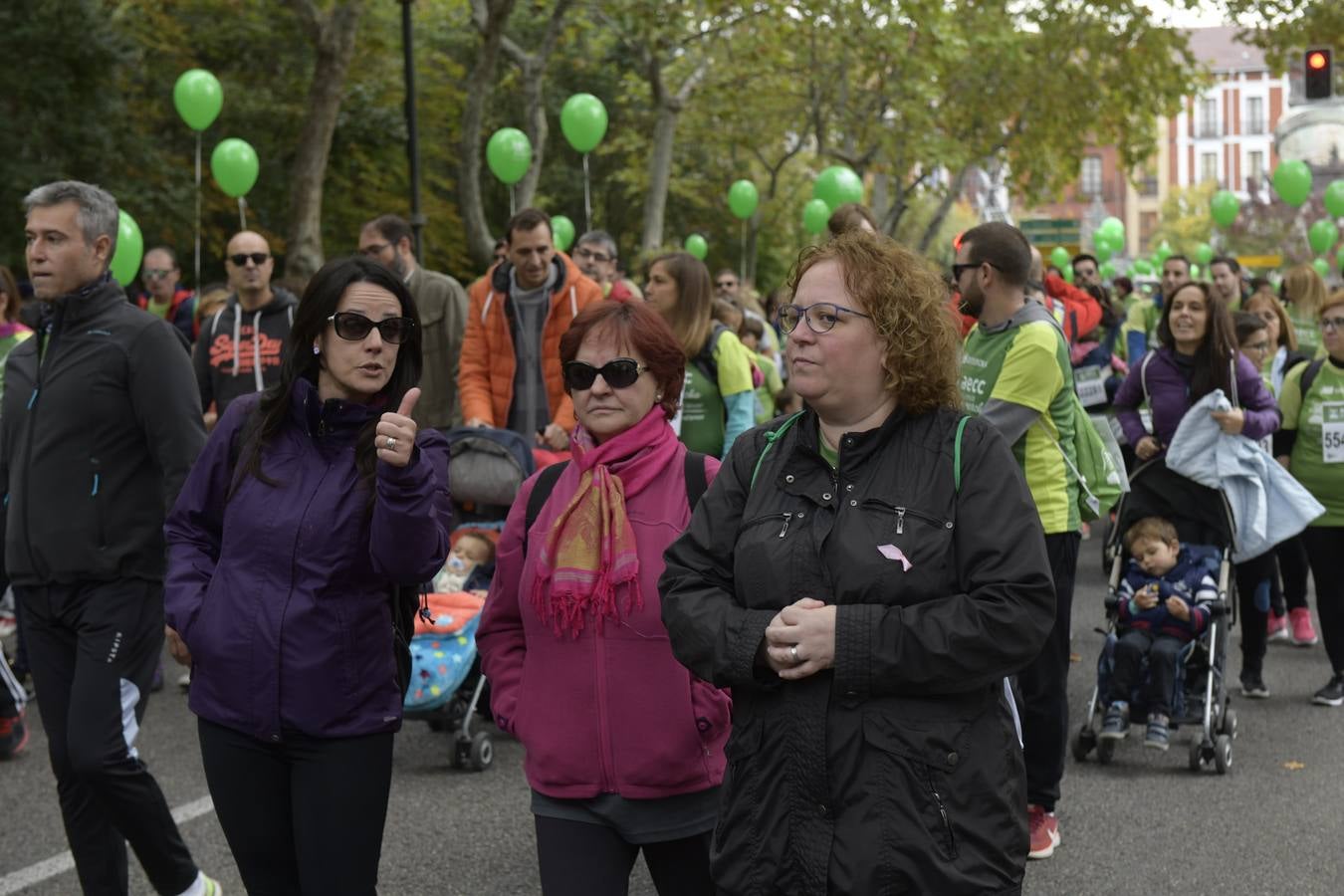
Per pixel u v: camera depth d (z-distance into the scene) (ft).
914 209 173.68
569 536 11.60
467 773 21.95
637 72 115.96
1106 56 114.83
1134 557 23.09
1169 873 17.71
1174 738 24.34
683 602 9.64
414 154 50.90
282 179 91.09
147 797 14.44
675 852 11.80
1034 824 18.22
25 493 14.74
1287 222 226.38
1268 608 27.22
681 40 79.10
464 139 67.51
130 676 14.60
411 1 50.65
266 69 93.50
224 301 36.42
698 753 11.48
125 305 15.10
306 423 11.85
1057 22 113.19
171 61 85.81
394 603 12.03
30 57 68.44
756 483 9.72
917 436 9.41
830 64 100.78
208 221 86.89
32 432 14.80
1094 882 17.40
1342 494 26.25
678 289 21.33
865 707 9.01
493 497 22.85
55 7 67.72
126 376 14.71
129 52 72.79
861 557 9.13
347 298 11.80
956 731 9.05
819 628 8.92
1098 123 118.42
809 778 9.06
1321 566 26.61
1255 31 106.01
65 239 14.74
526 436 24.63
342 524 11.60
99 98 71.51
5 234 67.26
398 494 11.18
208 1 87.81
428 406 27.63
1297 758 22.99
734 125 107.55
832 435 9.66
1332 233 75.61
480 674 22.29
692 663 9.55
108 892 14.70
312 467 11.85
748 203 67.97
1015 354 17.43
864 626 8.89
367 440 11.76
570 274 24.53
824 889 9.00
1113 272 114.42
